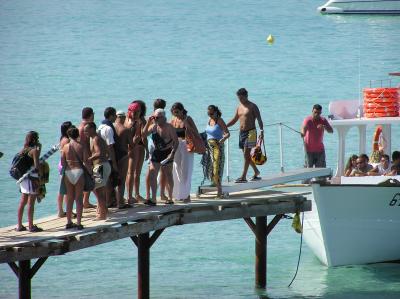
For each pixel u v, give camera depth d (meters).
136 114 50.34
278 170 88.25
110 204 50.25
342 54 170.50
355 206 56.75
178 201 51.66
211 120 52.88
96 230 45.34
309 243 60.28
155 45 190.38
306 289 55.34
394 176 57.66
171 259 63.06
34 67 165.00
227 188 53.22
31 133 45.19
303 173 55.78
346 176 58.88
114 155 48.56
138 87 142.25
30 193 44.91
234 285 56.50
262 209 52.09
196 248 65.88
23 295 45.62
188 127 50.97
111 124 48.75
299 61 164.12
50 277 58.91
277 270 59.78
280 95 131.12
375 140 60.84
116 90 139.75
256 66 160.25
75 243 43.84
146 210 49.06
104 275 59.44
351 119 59.34
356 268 59.25
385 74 147.50
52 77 153.00
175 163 51.31
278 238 68.38
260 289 55.44
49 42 198.38
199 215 50.31
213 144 52.44
